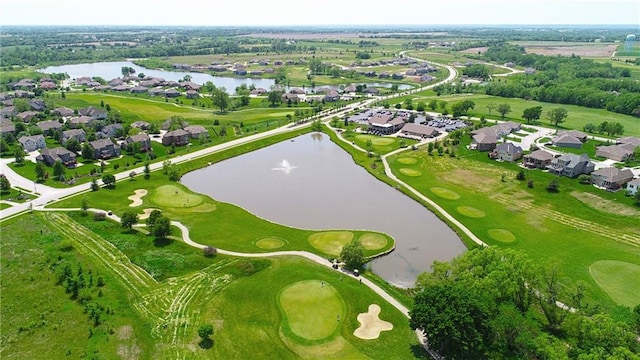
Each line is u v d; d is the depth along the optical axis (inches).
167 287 3499.0
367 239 4333.2
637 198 4997.5
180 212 4862.2
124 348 2849.4
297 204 5201.8
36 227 4409.5
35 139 7032.5
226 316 3176.7
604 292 3474.4
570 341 2854.3
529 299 3100.4
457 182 5753.0
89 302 3275.1
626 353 2386.8
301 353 2854.3
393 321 3149.6
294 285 3528.5
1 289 3425.2
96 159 6619.1
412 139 7731.3
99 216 4601.4
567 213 4845.0
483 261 3265.3
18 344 2871.6
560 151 6870.1
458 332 2674.7
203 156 6722.4
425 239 4411.9
